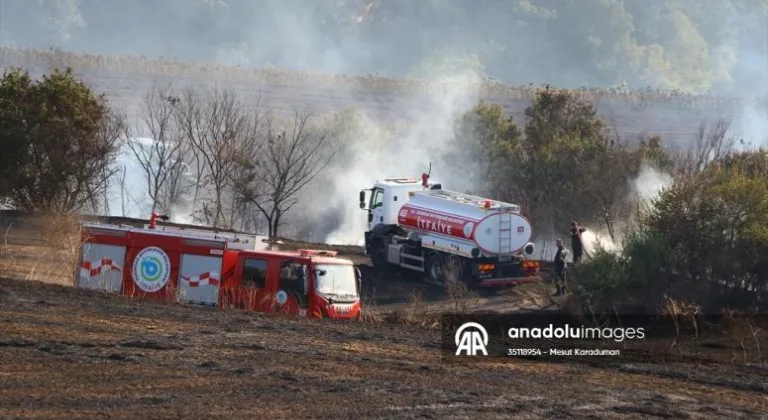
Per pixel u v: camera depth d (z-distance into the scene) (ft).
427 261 409.90
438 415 135.54
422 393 147.74
